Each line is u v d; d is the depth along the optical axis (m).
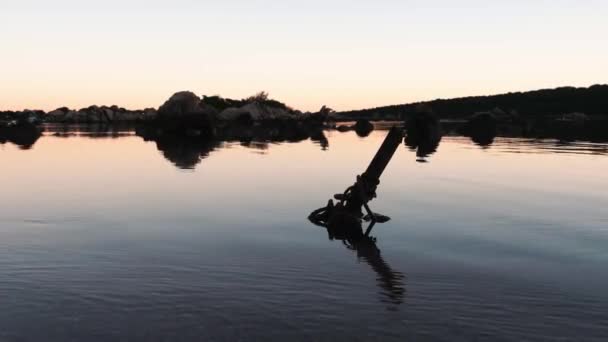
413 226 11.77
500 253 9.41
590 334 5.92
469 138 49.12
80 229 11.10
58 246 9.66
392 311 6.53
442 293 7.21
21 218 12.20
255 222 11.98
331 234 10.91
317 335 5.82
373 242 10.25
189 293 7.12
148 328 5.96
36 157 27.73
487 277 7.96
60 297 6.93
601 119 116.19
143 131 63.97
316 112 104.81
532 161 26.36
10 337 5.70
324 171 21.86
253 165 23.95
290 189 16.98
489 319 6.32
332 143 41.78
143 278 7.77
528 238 10.55
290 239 10.41
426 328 6.03
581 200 15.05
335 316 6.36
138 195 15.54
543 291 7.31
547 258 9.08
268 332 5.88
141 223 11.73
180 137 50.50
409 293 7.20
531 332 5.96
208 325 6.06
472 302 6.87
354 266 8.52
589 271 8.30
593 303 6.87
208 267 8.36
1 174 20.42
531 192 16.59
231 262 8.66
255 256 9.08
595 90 151.62
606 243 10.13
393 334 5.86
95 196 15.31
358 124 76.88
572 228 11.45
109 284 7.48
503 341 5.72
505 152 32.12
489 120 63.81
